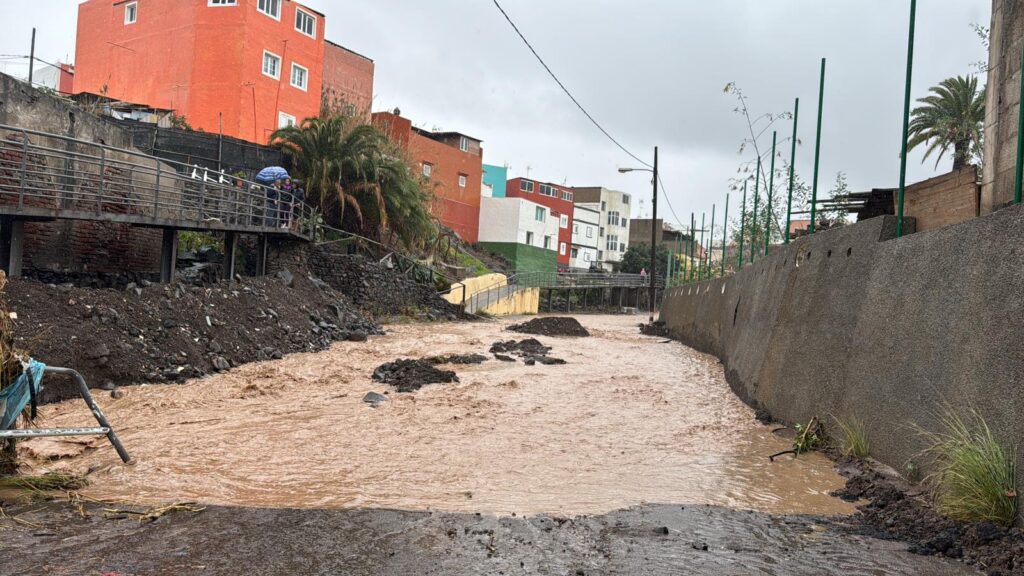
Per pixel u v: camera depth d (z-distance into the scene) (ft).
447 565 15.07
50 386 32.63
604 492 22.03
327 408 34.47
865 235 30.50
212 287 52.34
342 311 72.08
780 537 17.83
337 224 96.43
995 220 20.31
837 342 30.71
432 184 122.42
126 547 15.49
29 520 17.08
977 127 59.82
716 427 34.01
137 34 106.32
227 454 24.98
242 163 90.38
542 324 90.89
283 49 106.83
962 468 18.71
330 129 93.40
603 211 263.49
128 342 38.88
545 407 37.17
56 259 51.85
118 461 23.25
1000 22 25.88
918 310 23.98
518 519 18.72
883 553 16.60
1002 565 15.35
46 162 50.16
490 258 175.42
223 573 14.20
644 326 111.75
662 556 16.11
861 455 25.94
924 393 22.44
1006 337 18.70
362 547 16.07
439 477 23.08
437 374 43.93
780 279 42.78
